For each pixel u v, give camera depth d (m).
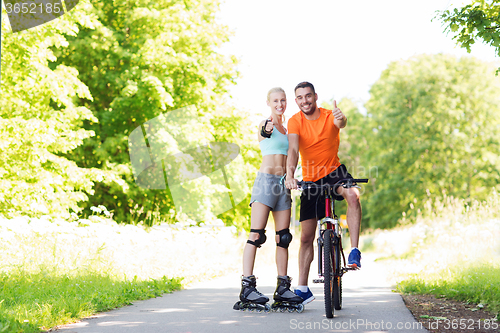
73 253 11.03
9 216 18.02
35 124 18.91
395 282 11.48
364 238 38.34
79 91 21.16
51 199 19.70
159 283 10.06
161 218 23.28
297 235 30.97
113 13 25.38
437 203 19.52
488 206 17.38
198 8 27.09
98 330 5.98
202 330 6.00
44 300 7.39
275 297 7.53
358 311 7.33
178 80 25.70
